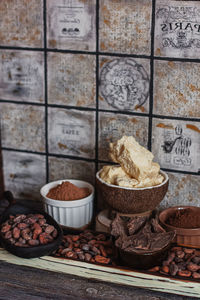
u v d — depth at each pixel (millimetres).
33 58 1170
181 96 1092
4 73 1200
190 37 1059
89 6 1102
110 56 1115
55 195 1121
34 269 1009
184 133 1108
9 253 1037
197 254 1024
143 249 979
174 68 1081
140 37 1086
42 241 1004
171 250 1032
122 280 976
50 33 1144
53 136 1205
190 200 1144
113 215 1096
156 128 1124
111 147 1077
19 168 1256
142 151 1066
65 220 1112
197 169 1119
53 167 1227
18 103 1210
